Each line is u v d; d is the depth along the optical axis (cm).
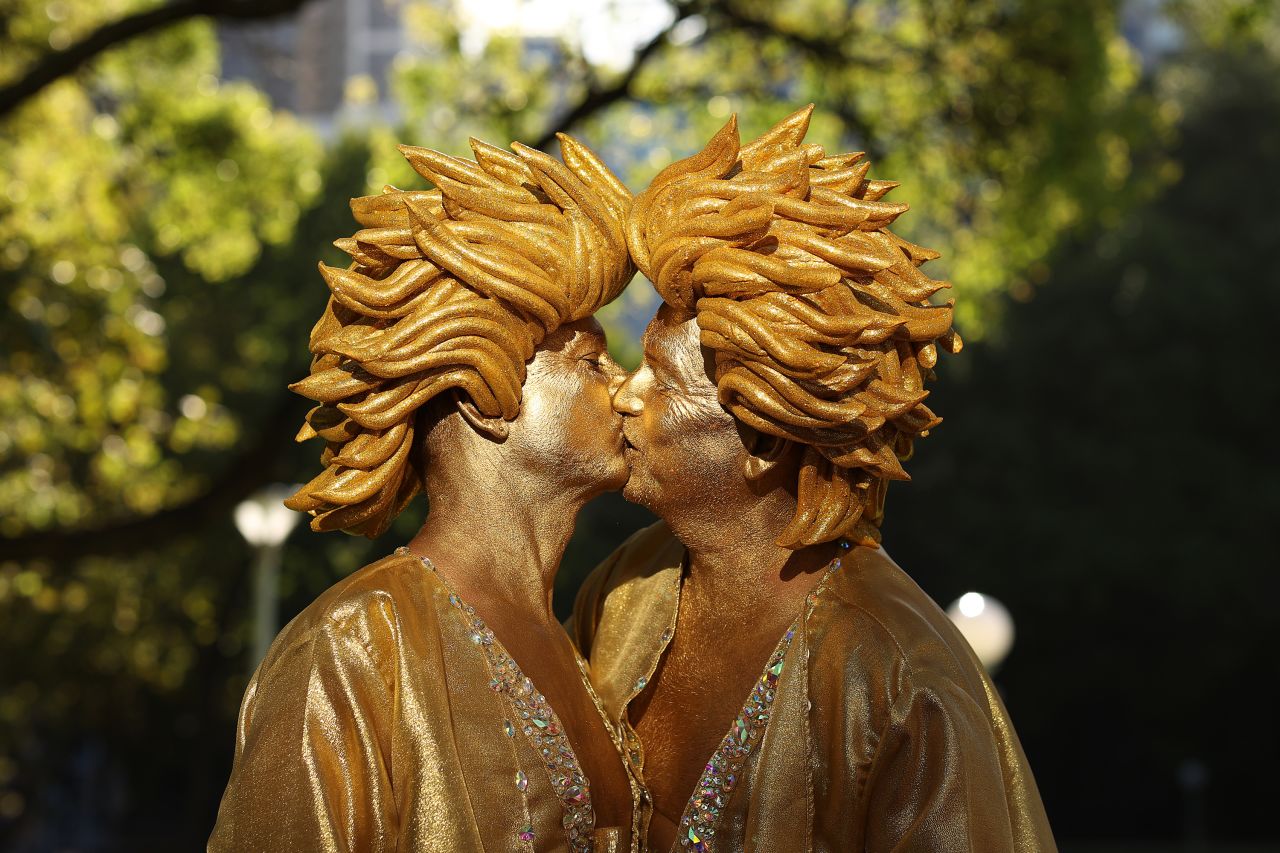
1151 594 2506
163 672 2508
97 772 3338
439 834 172
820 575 192
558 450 188
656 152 1150
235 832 172
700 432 189
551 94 1144
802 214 181
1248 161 2719
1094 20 1099
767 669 187
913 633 183
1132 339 2566
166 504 1246
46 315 1081
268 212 1295
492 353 181
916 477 2550
